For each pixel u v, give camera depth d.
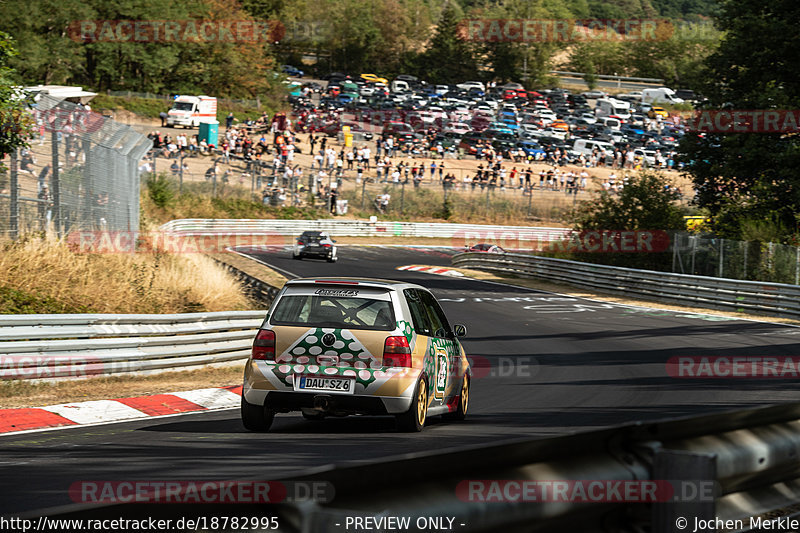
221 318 36.06
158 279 45.09
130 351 31.11
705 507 8.34
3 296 34.81
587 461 8.63
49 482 14.84
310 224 136.25
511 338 50.53
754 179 90.00
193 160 146.00
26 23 170.38
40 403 25.08
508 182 171.75
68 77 183.00
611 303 72.88
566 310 66.94
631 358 41.81
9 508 12.84
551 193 168.62
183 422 23.44
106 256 45.00
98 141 47.81
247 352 37.91
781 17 89.12
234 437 20.45
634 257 93.19
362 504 6.57
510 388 32.66
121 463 16.73
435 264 116.88
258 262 90.81
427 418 25.03
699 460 8.39
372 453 17.80
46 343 27.91
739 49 89.06
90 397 26.72
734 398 28.89
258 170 146.38
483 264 104.88
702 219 95.06
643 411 25.92
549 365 39.56
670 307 70.25
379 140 191.38
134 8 195.38
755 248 72.19
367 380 20.31
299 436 20.66
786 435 11.40
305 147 176.50
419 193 158.38
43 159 49.28
